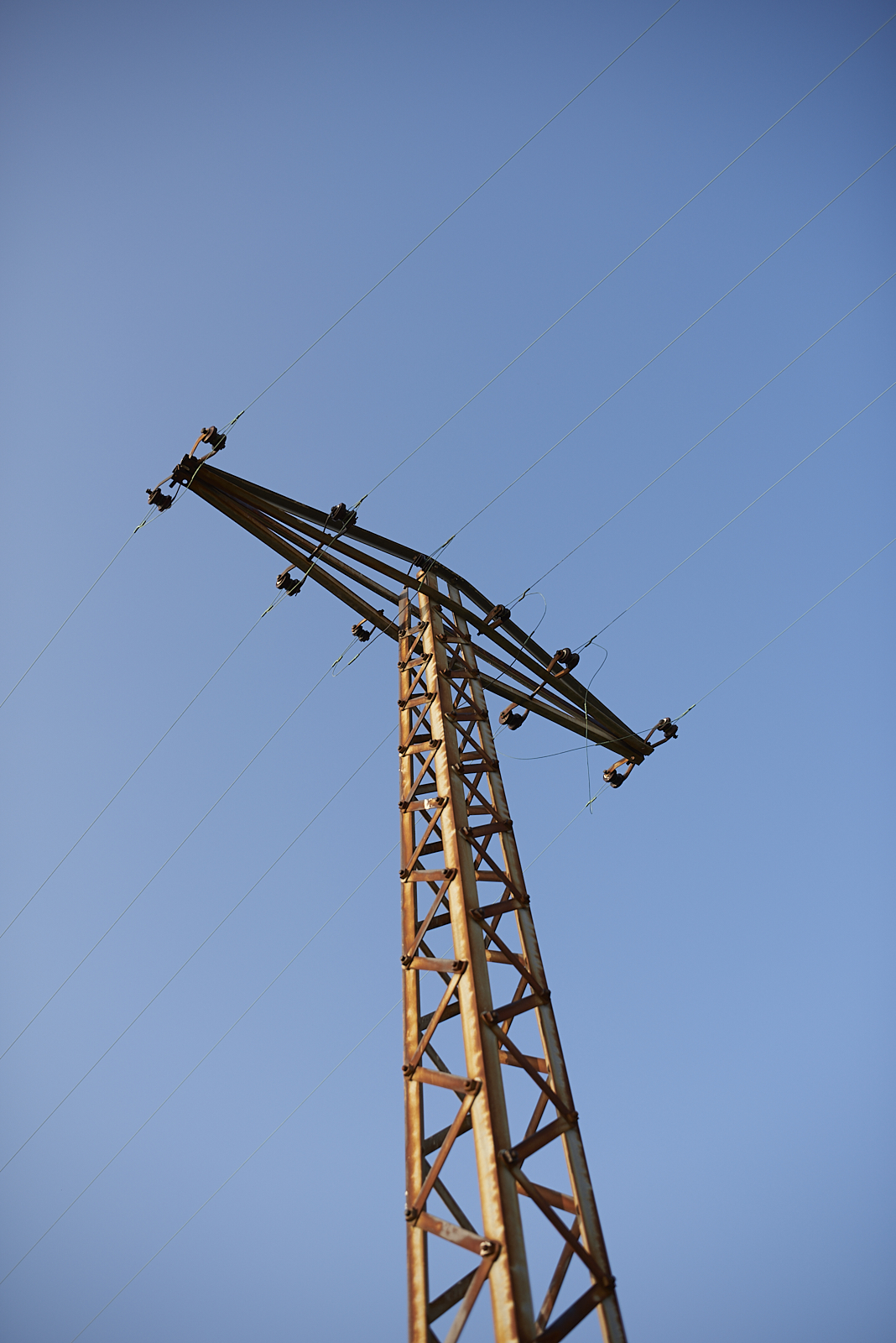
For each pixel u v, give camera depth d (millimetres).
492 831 14305
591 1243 10039
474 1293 9367
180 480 16453
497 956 12781
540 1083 11172
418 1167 10789
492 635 19141
